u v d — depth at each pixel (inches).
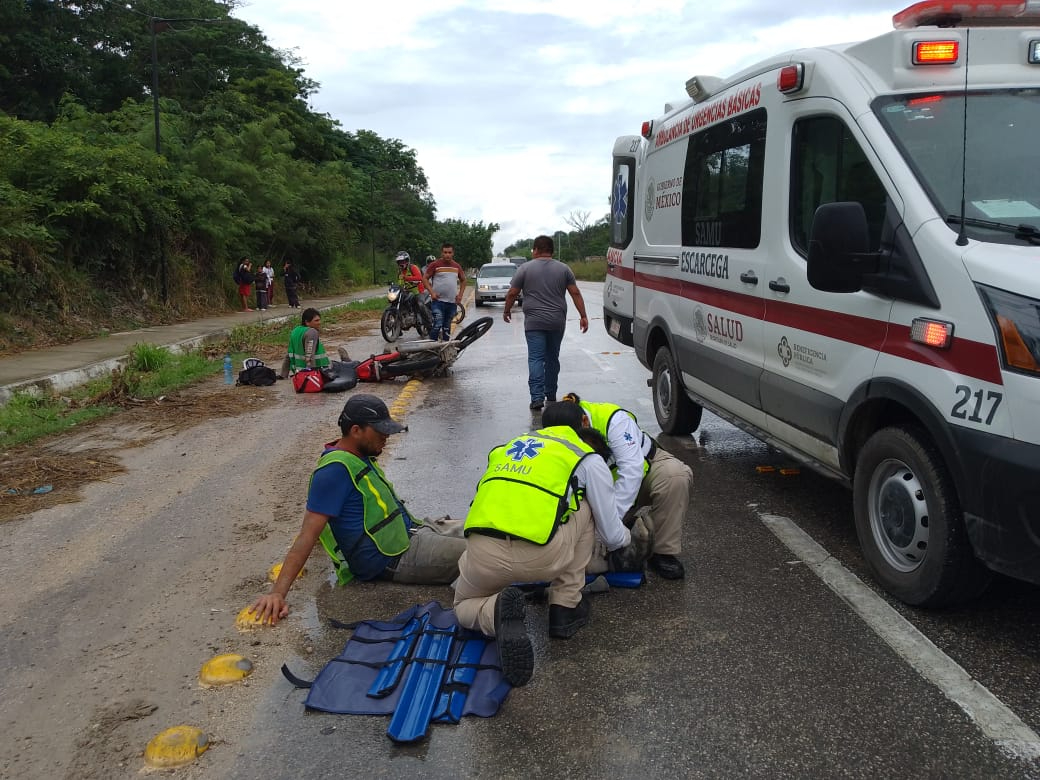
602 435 148.1
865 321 146.9
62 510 217.0
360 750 108.7
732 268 205.5
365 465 156.6
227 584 165.2
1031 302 114.0
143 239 786.2
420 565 159.0
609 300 340.2
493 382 408.8
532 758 105.4
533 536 126.6
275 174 1194.6
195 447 285.1
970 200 134.0
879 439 144.4
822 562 165.6
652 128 281.1
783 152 179.9
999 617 139.1
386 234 2429.9
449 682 121.4
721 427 291.1
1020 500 114.4
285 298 1242.0
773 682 121.5
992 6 152.8
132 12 1507.1
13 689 127.3
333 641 139.6
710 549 175.0
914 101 148.9
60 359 495.8
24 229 578.2
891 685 119.5
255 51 1761.8
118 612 153.6
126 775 105.6
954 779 98.7
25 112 1279.5
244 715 118.2
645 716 114.0
